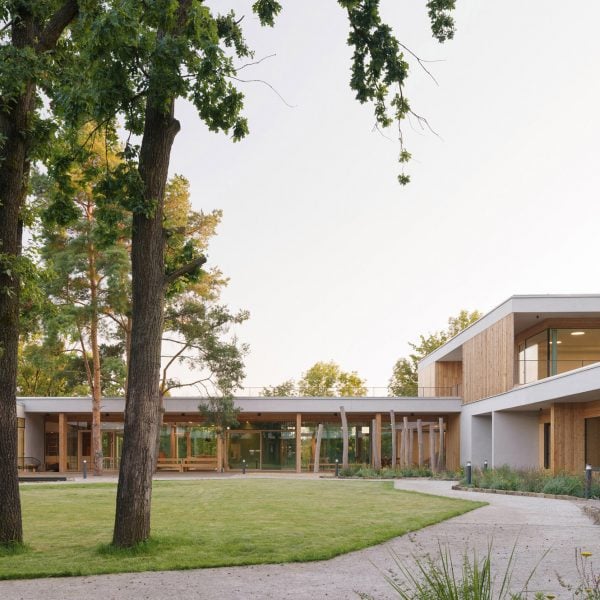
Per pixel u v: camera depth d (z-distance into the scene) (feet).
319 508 49.62
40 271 35.47
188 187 118.01
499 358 99.04
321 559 29.60
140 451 32.27
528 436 99.91
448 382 144.97
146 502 32.32
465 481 76.38
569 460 85.15
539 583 24.59
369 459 130.82
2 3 33.50
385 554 30.91
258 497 59.52
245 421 131.64
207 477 99.55
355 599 22.49
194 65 31.68
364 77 42.47
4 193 33.99
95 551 31.30
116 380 111.55
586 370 71.05
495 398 99.91
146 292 33.24
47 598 23.12
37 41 34.78
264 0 40.37
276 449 130.72
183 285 37.60
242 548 31.89
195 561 28.91
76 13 35.55
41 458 129.39
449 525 40.16
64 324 95.30
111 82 30.76
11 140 34.17
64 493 67.21
